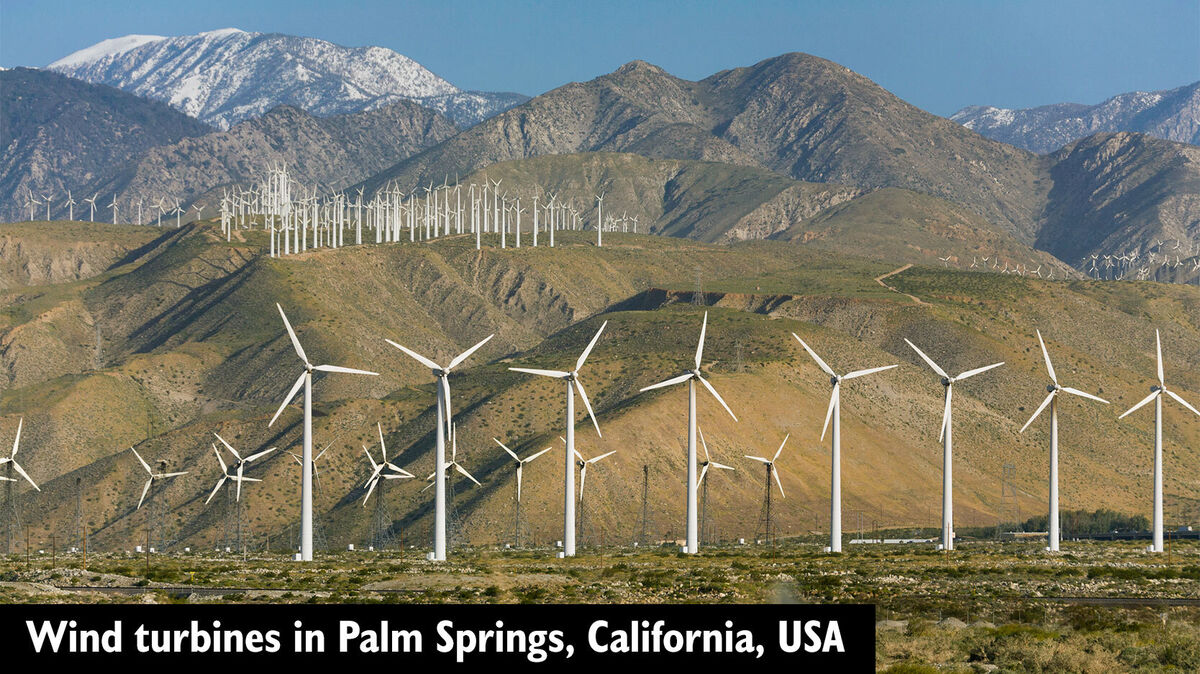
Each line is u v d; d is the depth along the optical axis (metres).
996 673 138.88
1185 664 143.12
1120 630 181.25
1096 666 140.38
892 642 159.75
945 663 146.00
